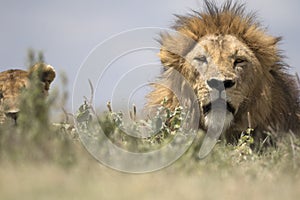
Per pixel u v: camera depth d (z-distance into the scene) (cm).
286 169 1072
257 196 803
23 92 1123
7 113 1497
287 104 1567
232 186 857
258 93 1510
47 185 773
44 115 1084
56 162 949
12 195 713
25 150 985
